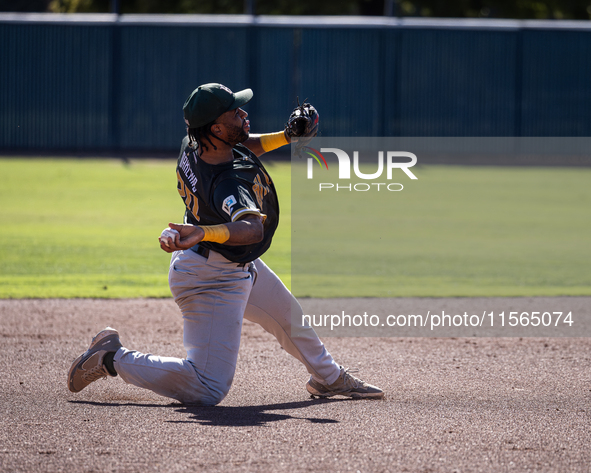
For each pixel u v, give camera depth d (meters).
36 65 92.62
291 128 15.84
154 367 14.50
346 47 94.12
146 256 37.50
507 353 20.66
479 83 95.56
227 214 13.22
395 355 20.42
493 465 11.66
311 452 12.12
